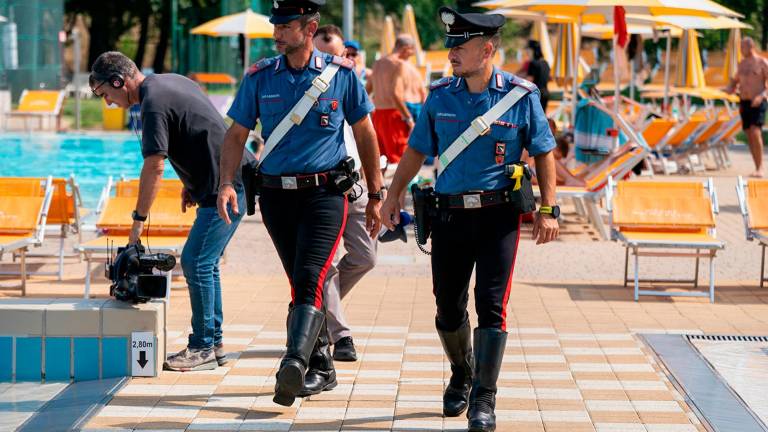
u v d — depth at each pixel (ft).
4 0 131.64
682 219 46.26
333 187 28.32
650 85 134.82
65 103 165.58
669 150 99.30
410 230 63.36
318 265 27.84
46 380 30.73
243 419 27.53
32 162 101.91
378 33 237.86
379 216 30.19
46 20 135.33
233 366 32.63
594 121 69.87
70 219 47.32
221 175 28.78
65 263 51.03
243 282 47.16
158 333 30.96
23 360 30.71
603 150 68.59
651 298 44.27
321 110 28.17
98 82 31.12
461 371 28.17
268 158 28.48
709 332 38.04
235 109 28.63
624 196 47.09
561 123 104.63
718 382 31.12
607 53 143.43
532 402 29.14
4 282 46.39
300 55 28.07
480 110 26.27
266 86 28.25
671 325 39.19
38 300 31.58
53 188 45.78
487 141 26.37
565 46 95.86
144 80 31.40
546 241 26.96
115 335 30.73
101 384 30.07
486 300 26.43
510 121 26.37
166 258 30.99
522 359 33.86
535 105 26.55
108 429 26.53
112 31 227.40
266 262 52.49
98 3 224.12
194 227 31.89
